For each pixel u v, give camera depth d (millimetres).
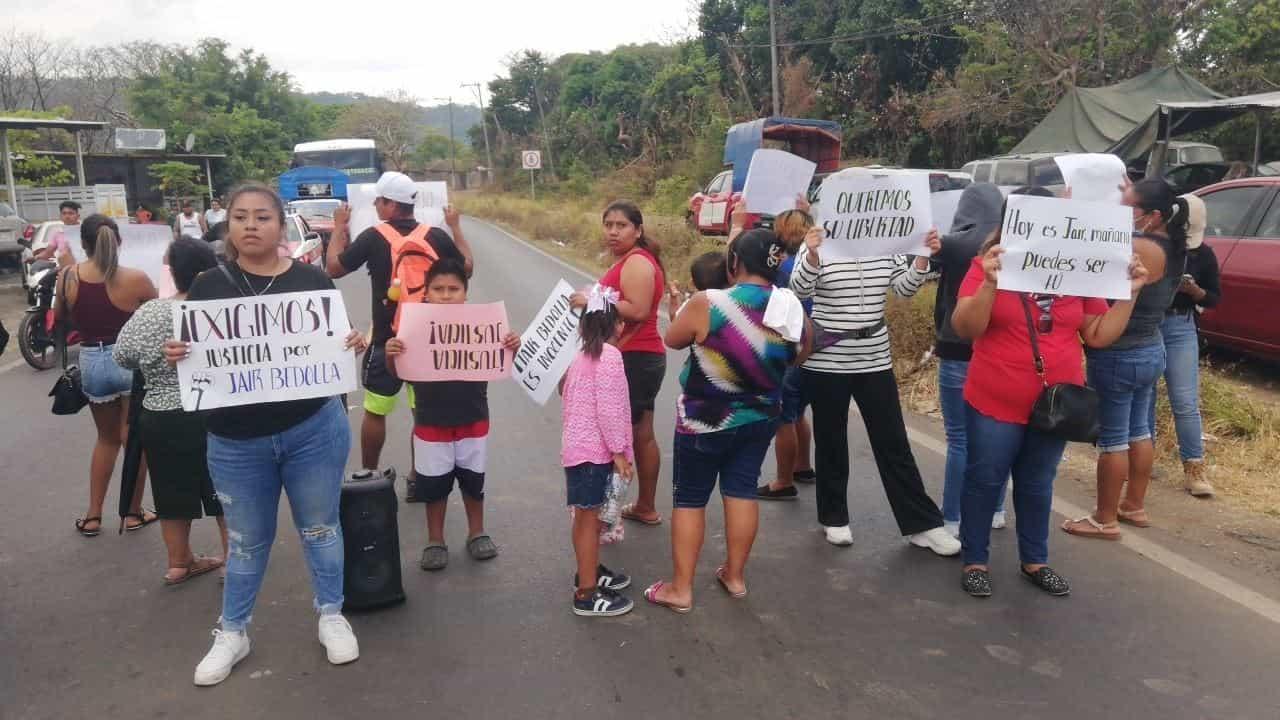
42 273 11070
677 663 3602
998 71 23094
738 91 34594
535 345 4402
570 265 19438
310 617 4004
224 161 38594
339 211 5207
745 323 3854
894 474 4648
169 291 4883
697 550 4062
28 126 21734
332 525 3674
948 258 4527
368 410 5211
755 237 3902
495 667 3576
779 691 3395
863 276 4453
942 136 25250
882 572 4438
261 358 3383
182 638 3832
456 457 4484
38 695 3398
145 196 32469
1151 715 3217
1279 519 4988
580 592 4012
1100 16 21328
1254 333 7520
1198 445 5316
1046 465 4141
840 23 28984
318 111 54062
